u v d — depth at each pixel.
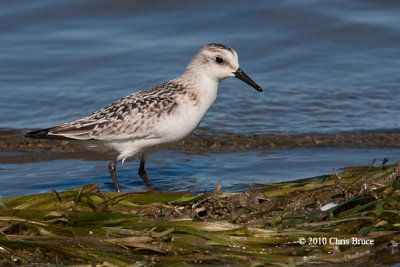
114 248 8.37
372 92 17.08
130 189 12.10
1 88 17.33
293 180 11.24
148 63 18.56
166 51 19.05
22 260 8.16
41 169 13.34
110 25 20.33
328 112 16.20
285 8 20.41
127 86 17.45
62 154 14.48
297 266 8.05
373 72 18.08
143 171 12.36
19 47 19.17
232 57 11.96
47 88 17.39
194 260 8.12
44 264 7.86
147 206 9.92
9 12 20.36
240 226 8.84
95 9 20.73
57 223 9.16
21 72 18.12
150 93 11.80
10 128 15.66
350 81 17.69
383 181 9.89
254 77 18.05
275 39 19.53
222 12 20.66
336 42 19.45
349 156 13.60
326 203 9.70
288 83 17.69
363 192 9.61
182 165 13.52
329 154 13.83
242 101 16.81
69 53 18.98
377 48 19.17
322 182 10.54
